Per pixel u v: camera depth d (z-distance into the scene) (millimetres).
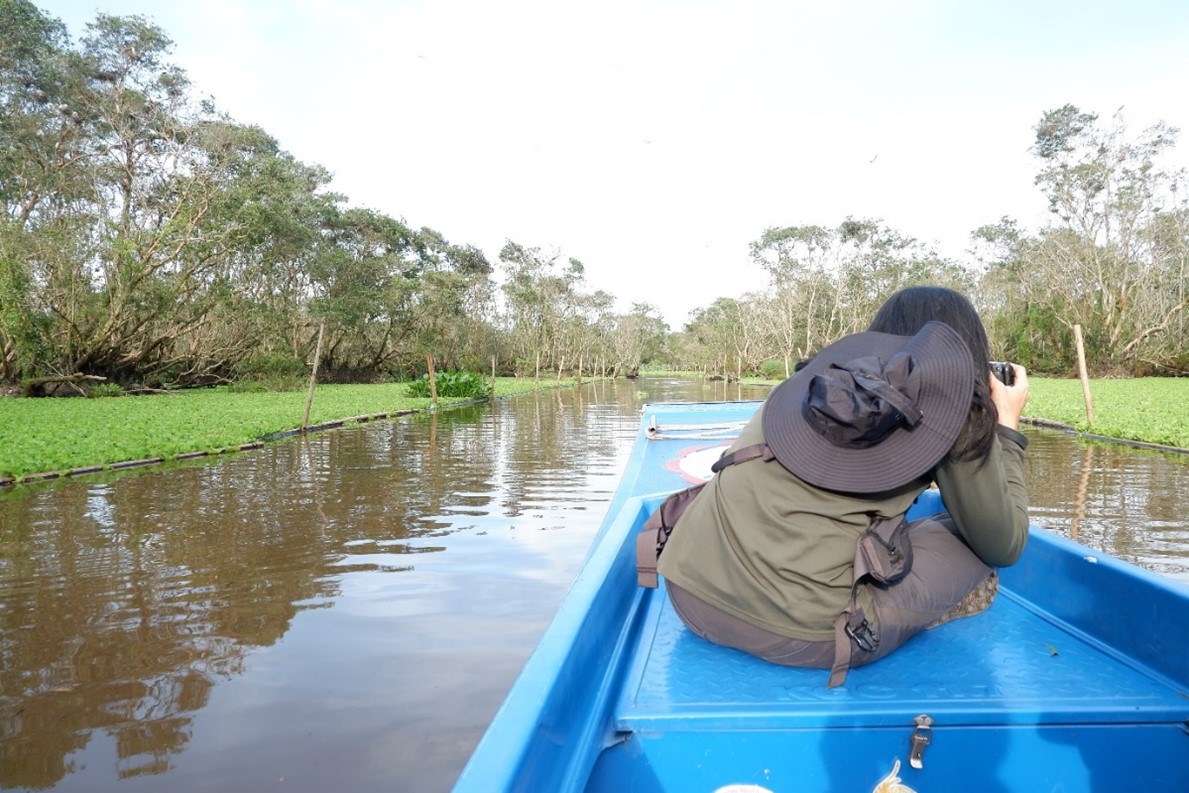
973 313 1930
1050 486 7984
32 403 21438
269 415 17484
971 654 1971
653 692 1748
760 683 1790
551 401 27688
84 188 25609
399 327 45469
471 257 54500
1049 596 2344
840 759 1618
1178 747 1630
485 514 6965
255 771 2701
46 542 5961
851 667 1820
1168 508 6820
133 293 25359
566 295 64312
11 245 22859
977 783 1619
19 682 3445
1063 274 40688
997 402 1913
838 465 1697
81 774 2697
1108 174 38406
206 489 8328
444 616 4262
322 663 3617
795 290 53406
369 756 2805
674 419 8672
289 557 5492
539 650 1551
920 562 1863
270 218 28062
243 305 31125
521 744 1156
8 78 24719
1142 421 14133
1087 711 1628
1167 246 38812
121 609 4406
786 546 1733
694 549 1905
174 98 25719
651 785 1619
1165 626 1838
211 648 3818
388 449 12070
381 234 41438
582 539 5984
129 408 19547
